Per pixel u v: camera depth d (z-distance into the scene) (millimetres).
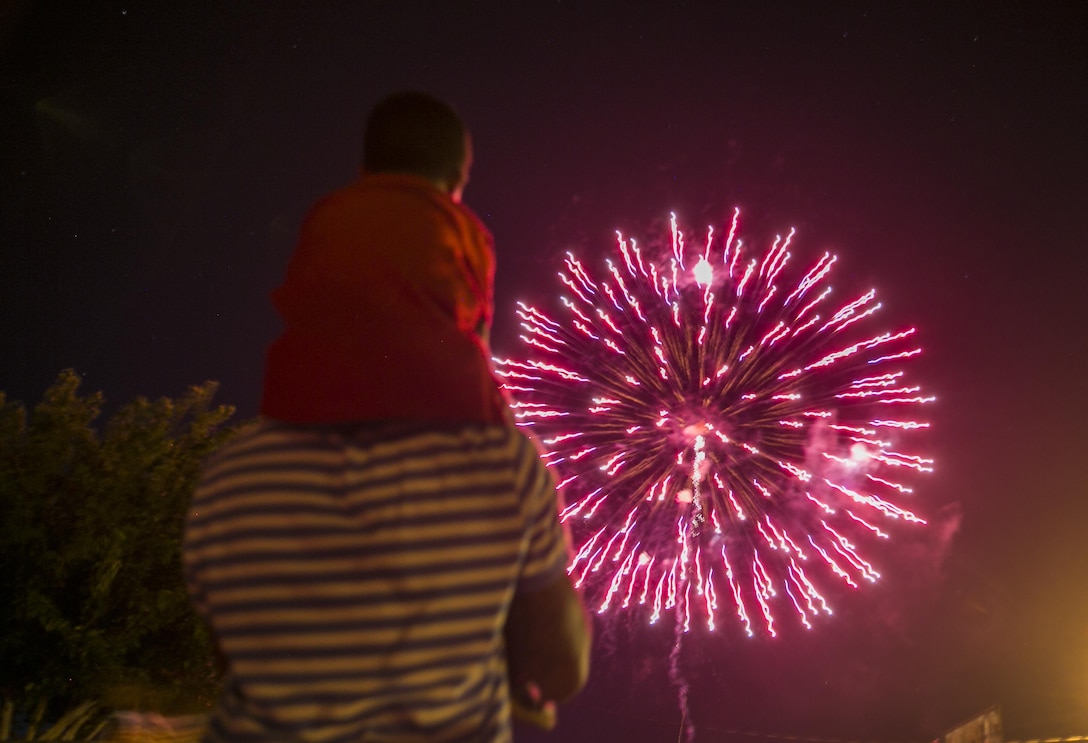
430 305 1157
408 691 1046
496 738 1120
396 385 1100
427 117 1365
